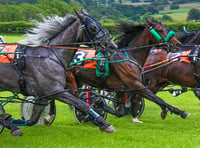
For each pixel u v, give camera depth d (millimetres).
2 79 8070
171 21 32062
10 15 42094
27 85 8102
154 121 11352
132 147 7973
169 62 10953
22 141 8625
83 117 10742
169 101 15305
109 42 8070
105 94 12477
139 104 11602
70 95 7984
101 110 10828
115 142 8422
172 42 9891
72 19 8352
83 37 8141
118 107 11453
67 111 13047
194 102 15102
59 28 8328
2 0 45438
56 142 8562
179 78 10922
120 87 10047
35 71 7973
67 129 9984
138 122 11000
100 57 9938
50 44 8273
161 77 11297
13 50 8164
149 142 8484
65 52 8203
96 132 9617
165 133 9438
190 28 30922
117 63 9805
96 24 8086
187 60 10711
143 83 10828
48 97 8086
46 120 10164
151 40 10008
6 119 8641
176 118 11789
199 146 7934
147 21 9961
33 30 8289
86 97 10609
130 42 10305
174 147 7914
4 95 15891
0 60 8031
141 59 10031
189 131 9773
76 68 10242
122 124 10844
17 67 8008
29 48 8164
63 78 8156
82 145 8180
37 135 9297
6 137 9109
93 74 10141
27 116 10141
